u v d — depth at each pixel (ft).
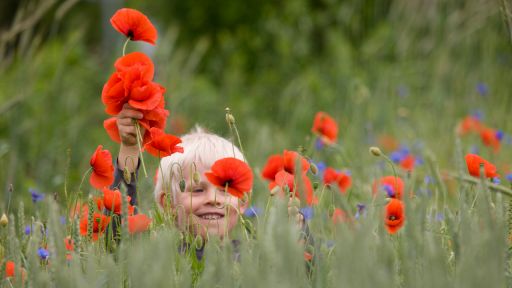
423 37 41.81
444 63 37.47
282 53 47.06
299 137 34.73
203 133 16.83
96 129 35.65
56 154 30.30
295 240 8.91
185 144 16.16
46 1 28.94
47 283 9.78
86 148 32.68
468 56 38.52
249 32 50.78
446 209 12.42
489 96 34.86
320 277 9.80
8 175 25.67
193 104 39.40
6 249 11.78
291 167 13.92
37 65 32.14
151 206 13.51
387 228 12.06
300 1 47.70
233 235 15.40
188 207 15.23
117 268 10.04
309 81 39.09
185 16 53.31
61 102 34.22
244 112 40.04
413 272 9.36
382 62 40.78
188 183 15.40
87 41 65.16
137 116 13.06
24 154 29.63
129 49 41.34
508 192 11.83
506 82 36.06
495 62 38.09
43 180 27.22
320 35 49.39
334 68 40.42
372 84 36.86
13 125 28.37
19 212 11.28
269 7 50.08
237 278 10.31
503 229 9.86
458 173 12.00
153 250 9.46
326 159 23.47
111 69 40.55
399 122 32.58
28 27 28.91
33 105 31.96
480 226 10.29
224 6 52.42
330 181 15.47
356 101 31.68
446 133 30.27
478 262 8.95
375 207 11.45
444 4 40.60
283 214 9.63
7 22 63.52
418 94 36.60
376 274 8.28
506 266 10.00
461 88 36.47
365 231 9.00
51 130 32.14
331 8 47.93
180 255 11.67
